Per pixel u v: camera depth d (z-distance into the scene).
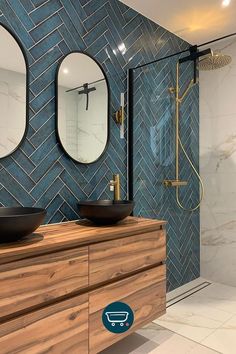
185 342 1.88
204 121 2.89
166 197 2.61
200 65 2.76
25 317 1.24
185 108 2.78
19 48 1.67
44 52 1.79
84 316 1.46
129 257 1.68
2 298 1.17
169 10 2.32
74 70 1.94
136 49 2.36
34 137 1.74
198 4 2.23
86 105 2.02
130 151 2.33
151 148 2.49
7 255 1.18
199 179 2.91
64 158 1.90
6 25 1.62
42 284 1.29
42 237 1.44
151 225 1.82
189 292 2.64
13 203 1.65
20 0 1.68
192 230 2.88
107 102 2.16
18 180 1.67
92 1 2.05
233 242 2.75
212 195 2.86
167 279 2.62
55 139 1.85
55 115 1.84
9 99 1.64
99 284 1.55
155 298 1.84
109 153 2.19
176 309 2.33
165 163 2.61
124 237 1.66
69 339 1.40
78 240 1.43
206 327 2.06
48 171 1.81
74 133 1.95
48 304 1.33
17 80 1.67
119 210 1.70
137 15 2.36
